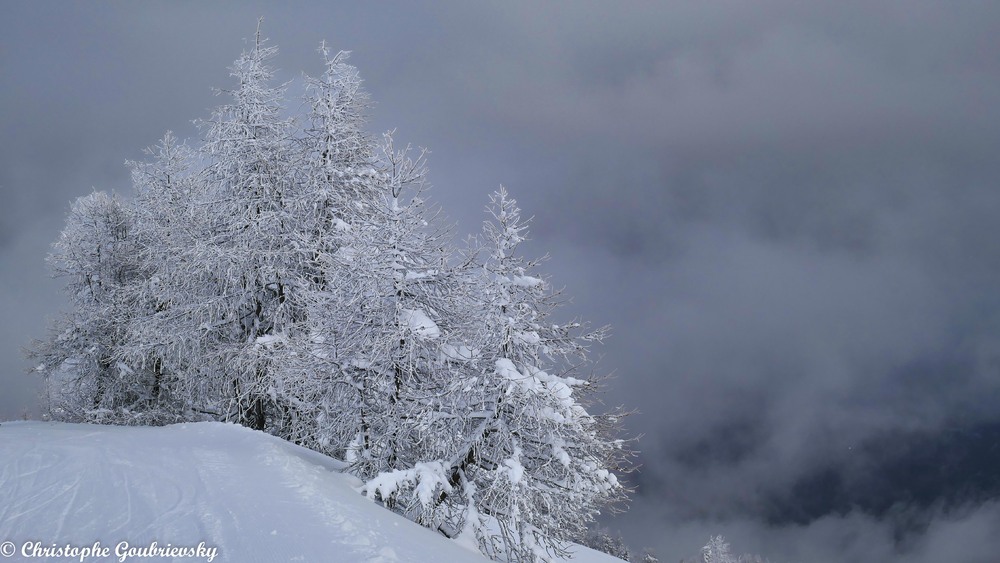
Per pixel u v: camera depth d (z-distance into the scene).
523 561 12.61
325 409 15.77
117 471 10.00
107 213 28.66
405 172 16.31
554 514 13.42
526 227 13.91
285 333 20.17
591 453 13.66
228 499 9.19
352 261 15.62
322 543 7.93
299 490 10.38
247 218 21.97
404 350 14.70
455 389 13.39
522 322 13.54
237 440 14.80
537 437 13.34
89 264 27.81
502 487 12.43
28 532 7.04
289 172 22.64
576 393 14.15
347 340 14.95
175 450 12.57
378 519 10.17
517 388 12.80
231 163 22.36
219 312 21.56
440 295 15.47
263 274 21.36
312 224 21.81
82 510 7.94
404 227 15.56
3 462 9.84
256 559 7.00
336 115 22.36
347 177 22.47
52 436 13.04
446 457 13.58
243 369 20.75
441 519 13.19
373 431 15.12
